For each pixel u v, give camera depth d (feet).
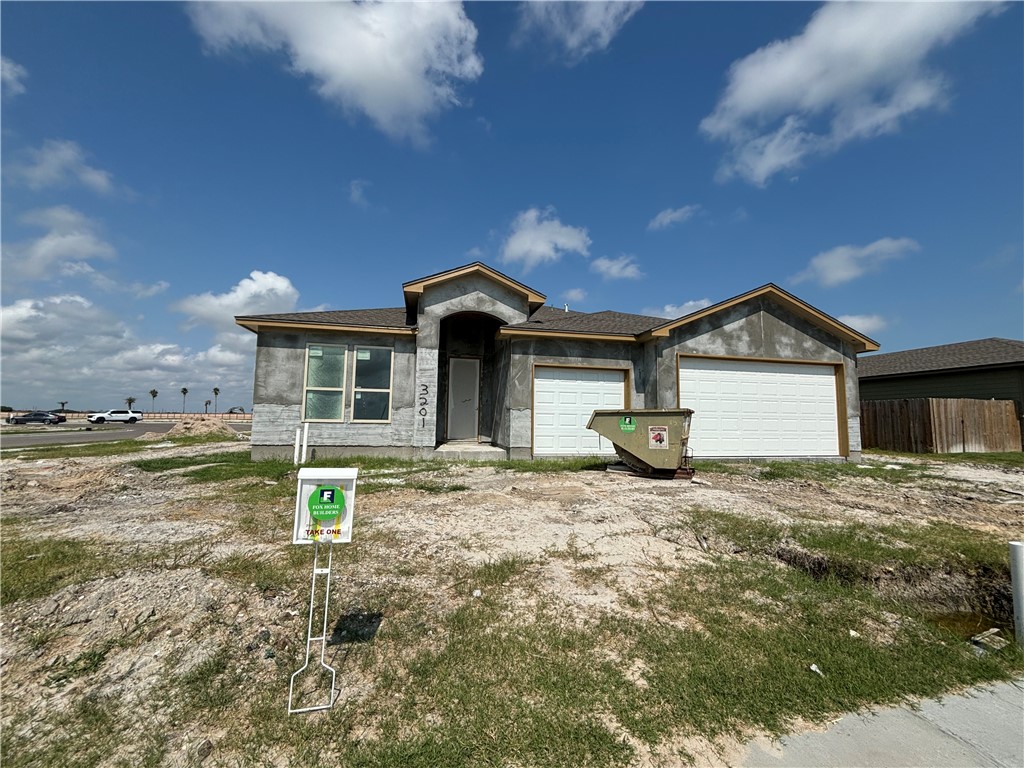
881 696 9.50
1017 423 52.31
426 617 11.82
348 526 9.40
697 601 13.00
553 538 17.31
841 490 26.71
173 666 9.72
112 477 28.71
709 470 33.24
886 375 65.72
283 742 7.93
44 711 8.52
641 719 8.57
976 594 14.16
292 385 38.27
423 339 39.83
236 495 24.57
